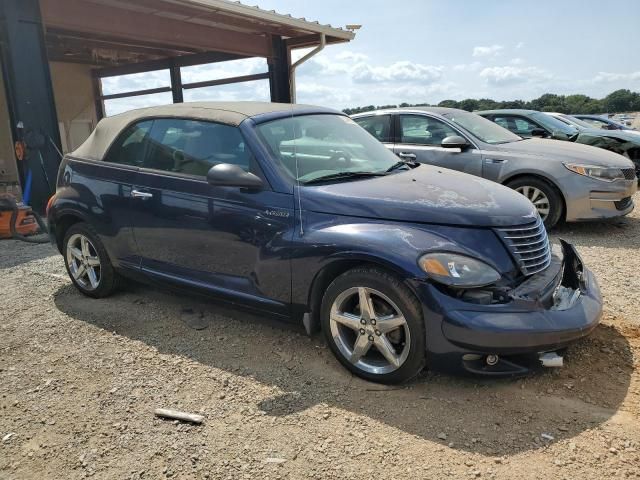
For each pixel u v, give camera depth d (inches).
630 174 265.7
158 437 110.7
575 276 137.7
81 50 593.6
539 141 299.1
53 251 264.2
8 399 126.5
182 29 462.6
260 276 142.1
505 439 106.3
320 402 121.4
